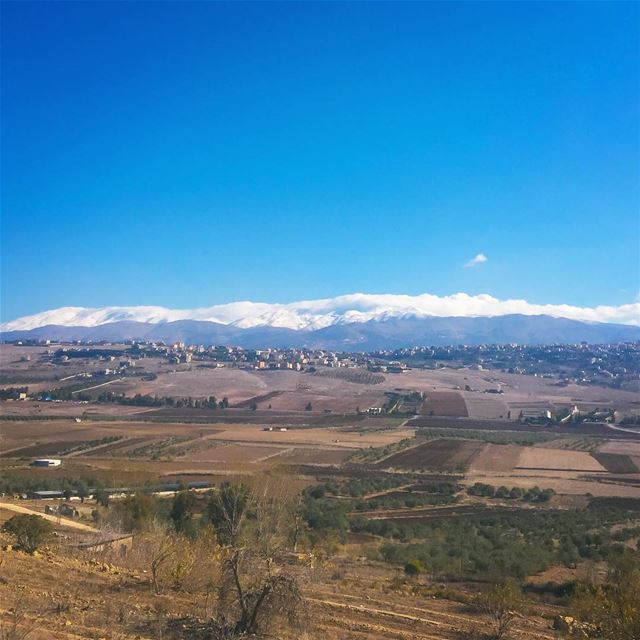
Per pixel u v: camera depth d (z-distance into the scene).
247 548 22.44
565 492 101.75
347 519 72.31
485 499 96.00
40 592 24.61
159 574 29.28
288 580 21.66
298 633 21.86
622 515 80.50
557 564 48.69
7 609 21.47
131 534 43.16
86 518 64.44
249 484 49.03
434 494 98.00
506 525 72.12
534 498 96.12
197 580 28.56
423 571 44.47
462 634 27.41
